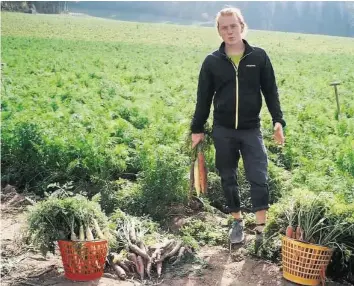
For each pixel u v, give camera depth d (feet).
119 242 20.44
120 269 18.98
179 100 53.83
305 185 26.71
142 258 19.52
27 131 31.60
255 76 19.75
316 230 18.20
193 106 47.62
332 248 17.85
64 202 18.75
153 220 24.57
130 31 157.07
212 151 29.01
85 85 65.46
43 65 83.05
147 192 25.55
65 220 18.58
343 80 75.51
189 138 22.41
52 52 106.22
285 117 43.27
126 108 43.78
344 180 26.08
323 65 98.02
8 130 32.17
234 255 20.47
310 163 29.96
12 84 60.49
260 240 20.26
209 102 20.72
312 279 18.02
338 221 18.08
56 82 63.05
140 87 63.67
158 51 126.72
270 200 26.45
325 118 42.04
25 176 30.50
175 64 100.89
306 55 114.01
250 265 19.62
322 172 28.04
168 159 26.25
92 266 18.34
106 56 109.29
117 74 78.74
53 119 36.68
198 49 133.80
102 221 19.36
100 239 18.40
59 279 18.70
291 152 33.14
